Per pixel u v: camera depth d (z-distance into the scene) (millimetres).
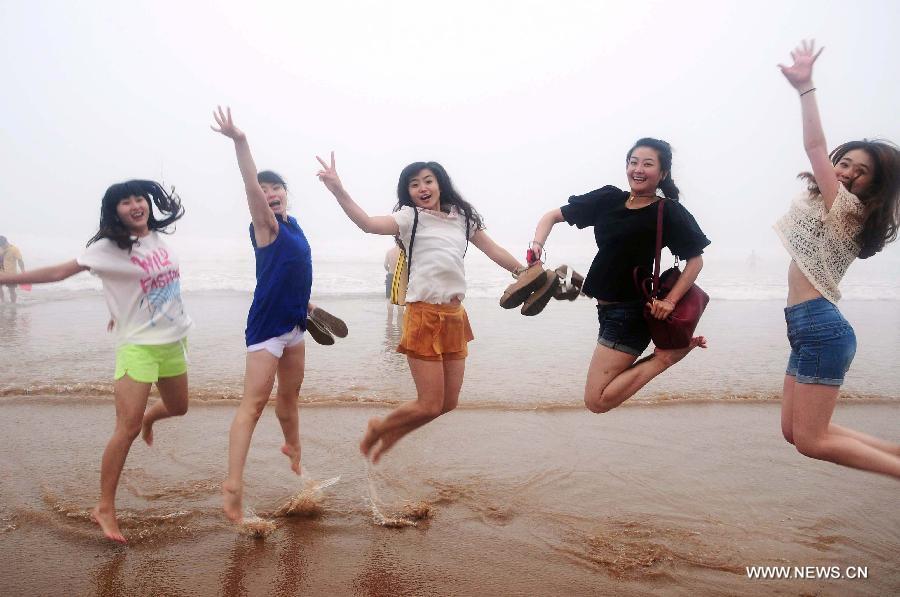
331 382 7281
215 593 3205
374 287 18609
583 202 4184
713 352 9547
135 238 3770
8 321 11250
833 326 3527
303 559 3561
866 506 4367
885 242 3514
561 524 4031
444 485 4582
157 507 4129
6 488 4348
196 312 12672
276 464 4914
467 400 6660
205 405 6203
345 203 3857
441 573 3445
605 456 5184
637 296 4035
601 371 4113
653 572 3492
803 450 3688
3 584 3234
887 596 3309
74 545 3660
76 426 5586
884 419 6223
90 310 12719
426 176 4129
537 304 4199
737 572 3510
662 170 3943
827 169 3504
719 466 5023
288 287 4008
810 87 3512
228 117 3650
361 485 4570
